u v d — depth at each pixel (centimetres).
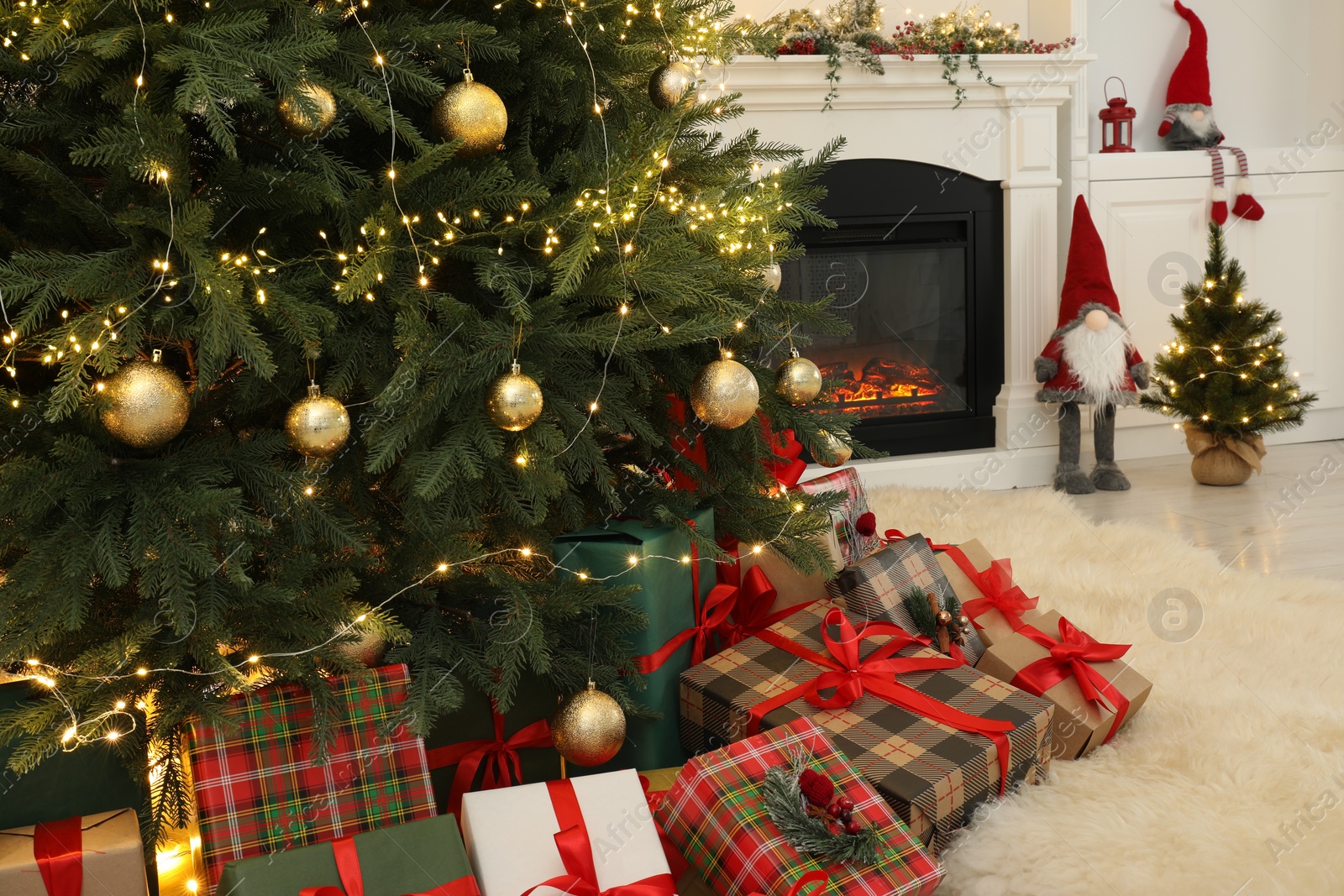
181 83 92
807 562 145
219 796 105
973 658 157
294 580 109
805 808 109
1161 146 378
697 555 143
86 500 98
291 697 111
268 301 99
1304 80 380
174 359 120
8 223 108
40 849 100
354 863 97
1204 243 360
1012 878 118
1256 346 321
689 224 128
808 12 311
